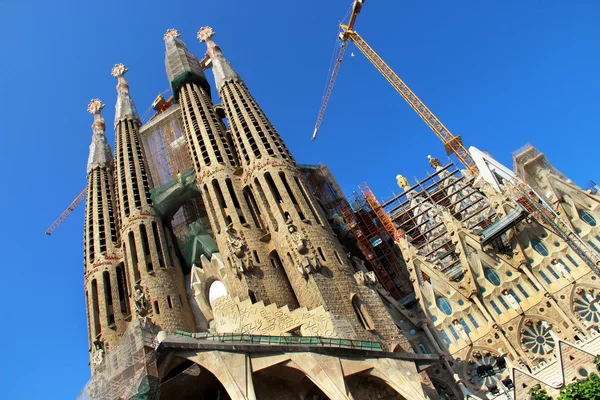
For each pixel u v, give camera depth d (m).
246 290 54.50
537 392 38.69
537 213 63.09
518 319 58.16
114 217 77.06
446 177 88.69
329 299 50.06
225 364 40.81
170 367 43.47
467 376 56.00
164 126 92.62
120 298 66.50
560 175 68.88
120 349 45.88
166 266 64.75
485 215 79.50
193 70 90.00
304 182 65.75
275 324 49.25
